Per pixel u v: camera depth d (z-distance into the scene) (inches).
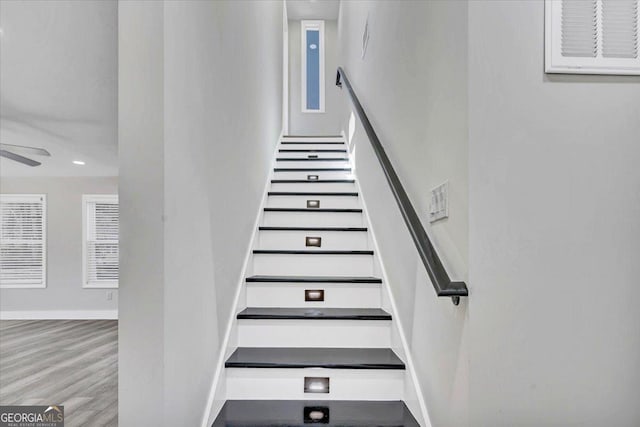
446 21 62.6
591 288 55.4
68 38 108.3
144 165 56.9
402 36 89.0
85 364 164.9
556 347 55.0
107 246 302.7
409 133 83.0
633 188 56.2
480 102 55.0
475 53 55.1
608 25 56.5
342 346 95.6
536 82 55.9
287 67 296.2
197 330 70.1
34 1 92.5
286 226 137.9
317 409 80.0
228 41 95.5
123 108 57.1
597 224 55.7
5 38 108.1
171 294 59.0
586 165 55.9
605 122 56.3
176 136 61.5
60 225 300.7
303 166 192.4
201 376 71.9
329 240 128.5
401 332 87.4
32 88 138.0
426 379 71.9
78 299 299.4
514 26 55.8
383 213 107.8
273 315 95.7
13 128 179.9
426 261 60.6
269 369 84.5
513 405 54.6
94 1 93.0
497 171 55.1
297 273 118.4
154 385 56.2
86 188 301.4
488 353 54.4
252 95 129.2
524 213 55.2
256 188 133.0
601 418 55.1
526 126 55.6
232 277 95.3
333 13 291.3
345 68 215.5
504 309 54.7
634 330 55.5
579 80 56.2
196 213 70.4
